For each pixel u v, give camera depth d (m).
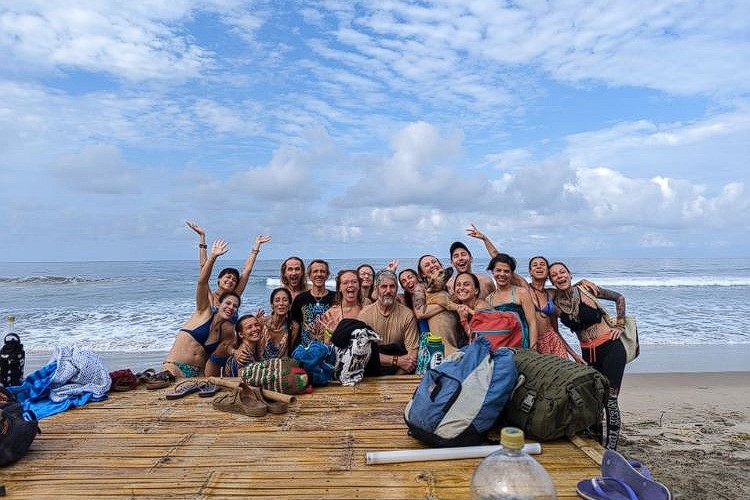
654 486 2.60
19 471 3.05
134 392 4.83
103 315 19.47
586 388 3.38
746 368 10.88
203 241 6.86
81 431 3.72
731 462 5.38
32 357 12.16
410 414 3.38
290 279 6.33
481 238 6.55
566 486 2.78
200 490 2.78
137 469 3.06
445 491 2.73
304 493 2.74
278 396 4.36
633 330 5.05
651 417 7.27
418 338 5.57
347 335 5.16
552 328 5.37
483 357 3.51
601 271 46.84
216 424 3.86
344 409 4.21
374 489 2.77
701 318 17.86
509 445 2.36
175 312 20.42
